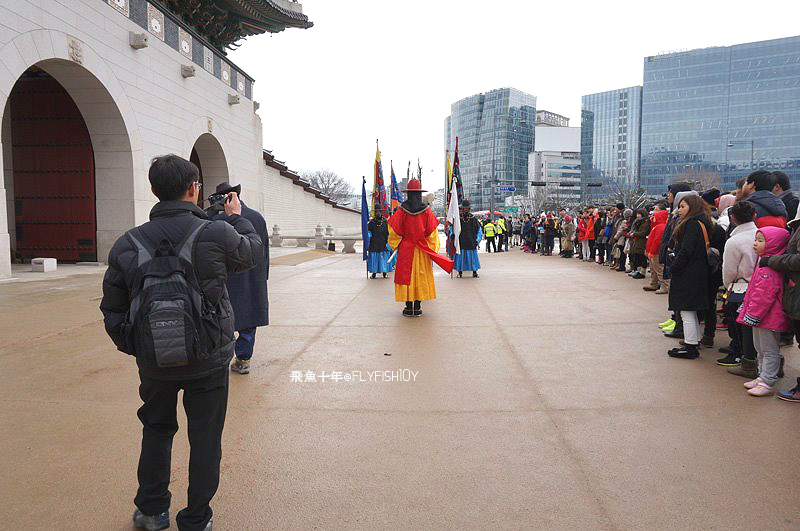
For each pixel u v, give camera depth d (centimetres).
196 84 1944
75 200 1561
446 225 1391
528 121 10744
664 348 622
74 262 1564
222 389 261
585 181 9088
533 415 418
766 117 10531
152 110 1631
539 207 7062
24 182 1571
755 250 452
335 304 937
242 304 508
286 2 2489
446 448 361
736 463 335
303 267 1656
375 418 414
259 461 343
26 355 577
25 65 1123
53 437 375
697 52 11006
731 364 539
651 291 1082
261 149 2698
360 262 1845
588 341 656
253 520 278
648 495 299
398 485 313
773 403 438
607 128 12850
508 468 332
